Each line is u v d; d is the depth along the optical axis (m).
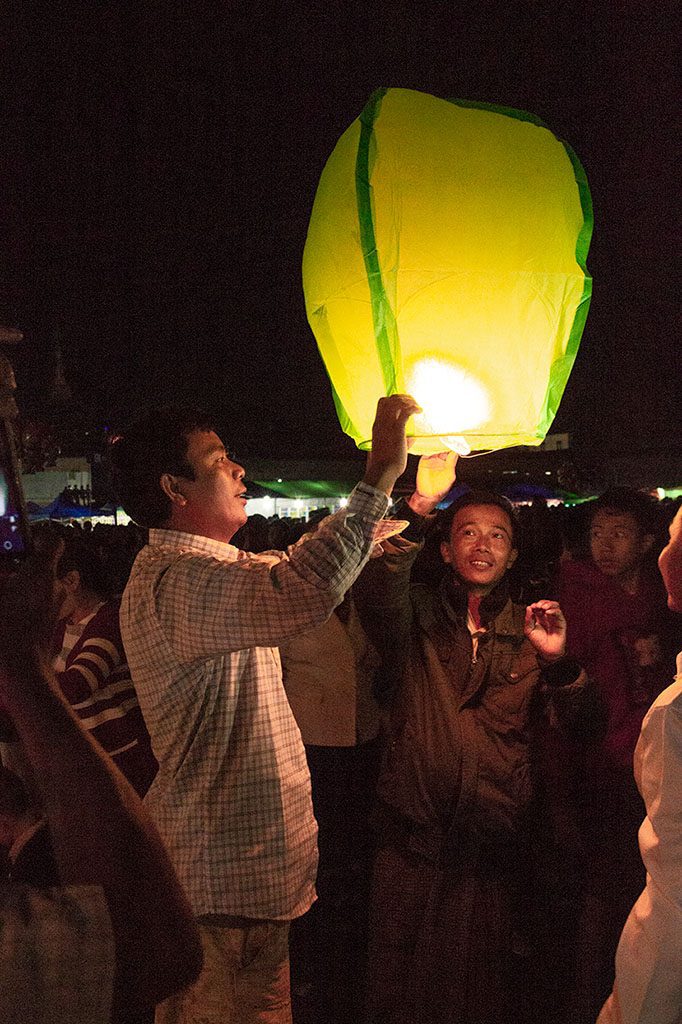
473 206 1.75
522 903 2.90
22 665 0.94
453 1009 2.46
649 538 2.99
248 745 2.06
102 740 2.86
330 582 1.81
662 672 2.86
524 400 1.88
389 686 2.63
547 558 4.15
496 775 2.48
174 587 1.97
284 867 2.06
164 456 2.25
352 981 3.47
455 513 2.67
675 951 1.54
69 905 0.85
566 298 1.90
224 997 2.01
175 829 2.02
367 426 2.06
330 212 1.92
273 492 18.91
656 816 1.59
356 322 1.90
